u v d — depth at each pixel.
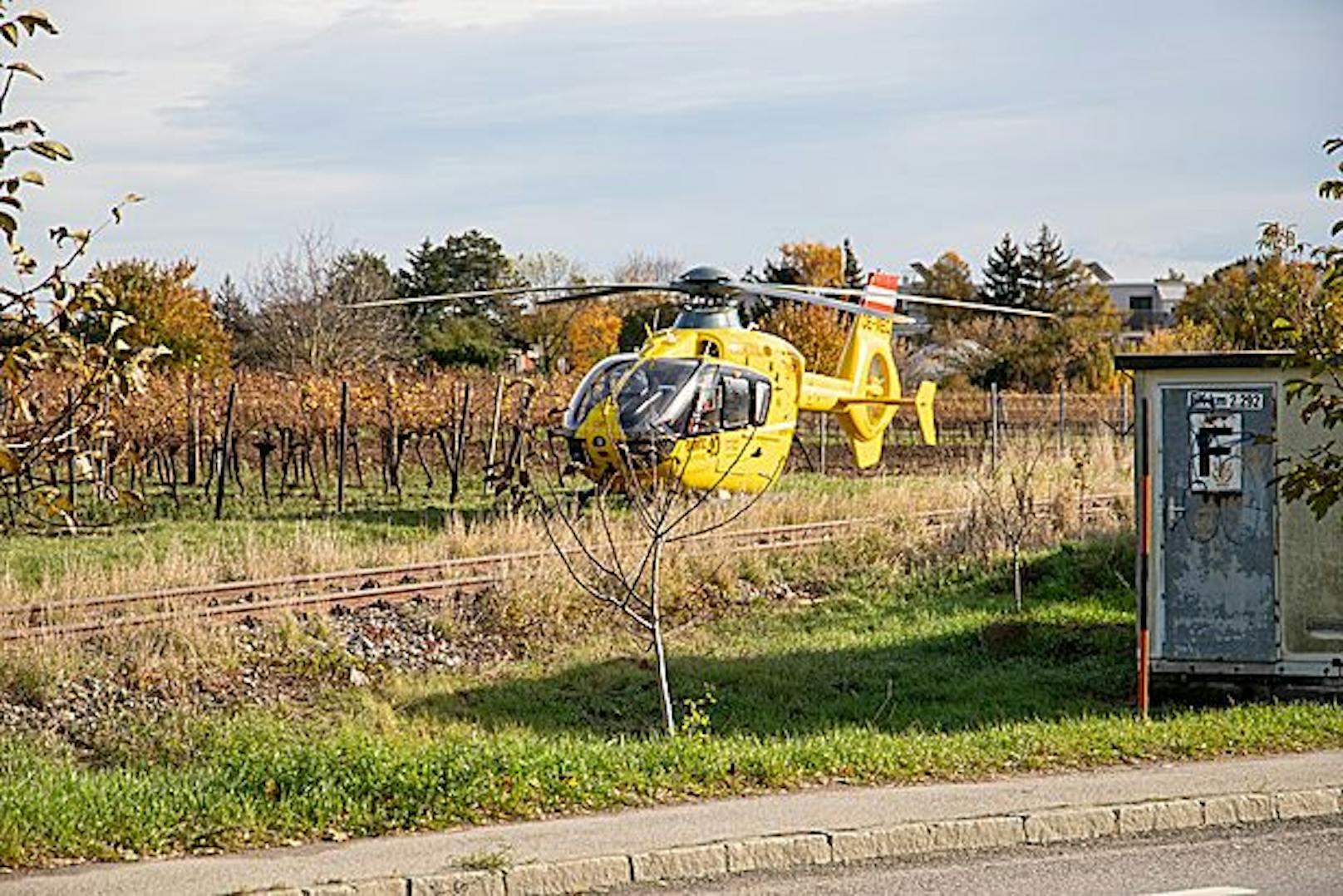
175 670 18.78
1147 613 16.62
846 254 116.88
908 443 62.00
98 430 9.23
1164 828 11.71
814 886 10.29
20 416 9.04
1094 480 35.62
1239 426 16.98
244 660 19.67
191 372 42.75
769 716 18.27
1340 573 16.78
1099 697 18.59
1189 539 17.12
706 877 10.52
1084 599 24.78
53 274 8.64
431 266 102.31
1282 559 16.91
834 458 54.31
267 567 24.84
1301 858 10.88
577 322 85.50
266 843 10.79
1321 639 16.81
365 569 24.73
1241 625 17.02
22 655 18.16
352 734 16.25
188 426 41.81
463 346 76.75
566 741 14.47
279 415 42.97
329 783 11.81
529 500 30.36
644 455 30.38
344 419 36.75
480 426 45.53
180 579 23.62
